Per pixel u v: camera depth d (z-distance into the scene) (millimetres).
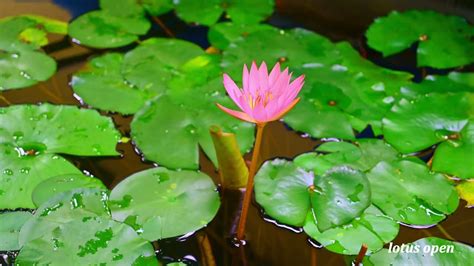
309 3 2605
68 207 2141
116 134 2270
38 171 2195
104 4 2559
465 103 2320
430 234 2164
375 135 2297
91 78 2375
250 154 2277
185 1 2584
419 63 2449
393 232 2143
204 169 2246
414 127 2291
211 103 2330
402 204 2178
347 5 2602
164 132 2273
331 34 2543
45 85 2371
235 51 2439
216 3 2582
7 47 2432
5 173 2186
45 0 2582
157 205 2158
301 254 2139
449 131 2285
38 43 2453
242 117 2033
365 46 2504
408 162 2238
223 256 2133
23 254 2072
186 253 2129
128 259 2078
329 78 2387
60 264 2064
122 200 2160
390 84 2387
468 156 2244
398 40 2496
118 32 2488
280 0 2607
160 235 2123
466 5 2564
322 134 2293
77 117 2281
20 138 2236
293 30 2500
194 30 2520
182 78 2381
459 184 2221
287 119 2316
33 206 2152
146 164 2238
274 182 2201
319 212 2160
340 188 2186
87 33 2479
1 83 2352
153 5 2572
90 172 2219
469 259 2105
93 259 2072
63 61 2422
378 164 2229
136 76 2383
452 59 2451
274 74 2041
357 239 2133
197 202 2170
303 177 2205
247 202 2113
